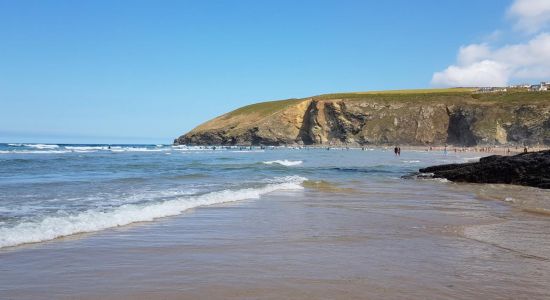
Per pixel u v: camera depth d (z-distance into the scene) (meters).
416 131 122.44
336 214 11.80
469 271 6.02
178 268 6.19
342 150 107.06
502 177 23.45
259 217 11.17
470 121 115.06
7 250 7.22
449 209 13.01
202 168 33.91
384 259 6.73
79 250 7.30
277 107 167.25
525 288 5.28
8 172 26.52
